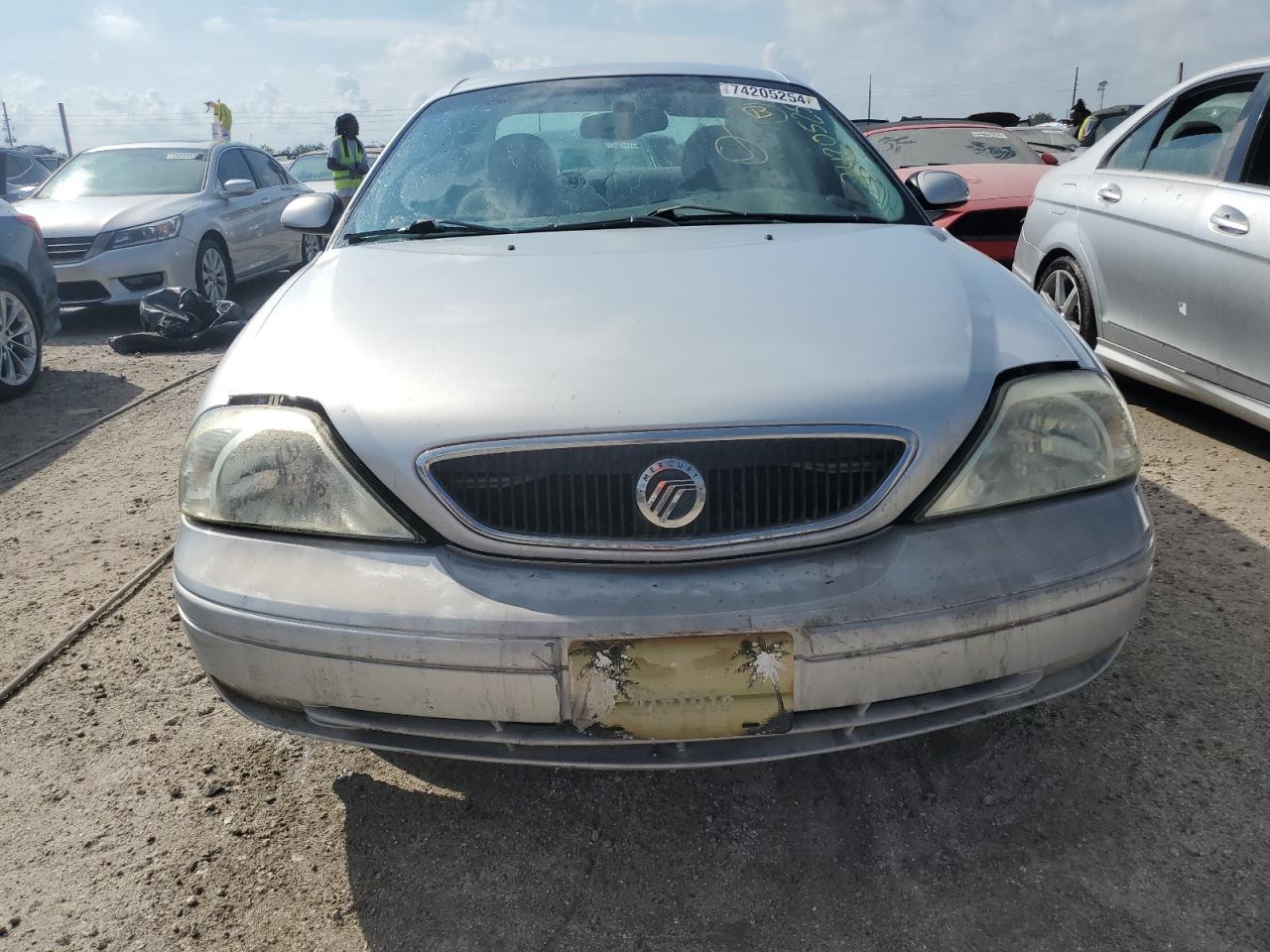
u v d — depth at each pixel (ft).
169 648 9.29
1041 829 6.47
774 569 5.51
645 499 5.50
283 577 5.71
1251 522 10.90
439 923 5.94
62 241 24.54
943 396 5.80
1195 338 12.73
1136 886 5.96
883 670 5.47
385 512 5.68
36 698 8.48
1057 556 5.71
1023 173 23.56
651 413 5.56
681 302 6.60
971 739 7.41
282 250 32.35
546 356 6.02
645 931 5.83
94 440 16.12
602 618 5.34
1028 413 5.94
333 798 7.09
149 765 7.52
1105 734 7.37
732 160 9.41
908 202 9.32
